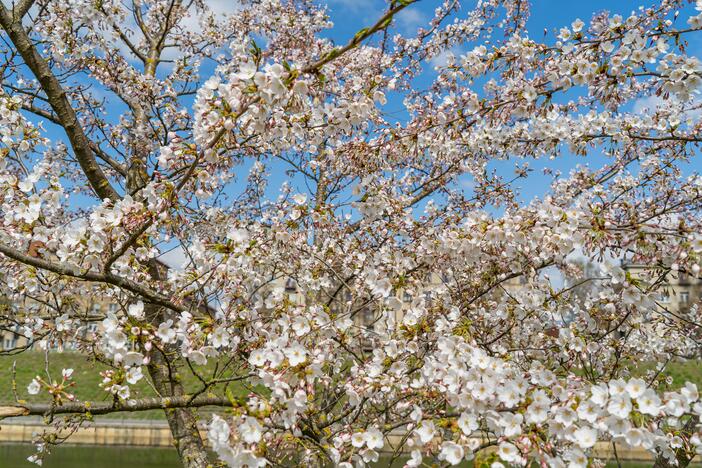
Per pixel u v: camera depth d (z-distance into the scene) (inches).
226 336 126.5
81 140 191.3
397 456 115.2
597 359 198.8
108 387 114.9
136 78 243.0
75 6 217.2
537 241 141.4
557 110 184.7
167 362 135.1
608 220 127.0
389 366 130.1
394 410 142.9
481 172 240.2
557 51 155.4
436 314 169.5
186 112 244.1
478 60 161.2
